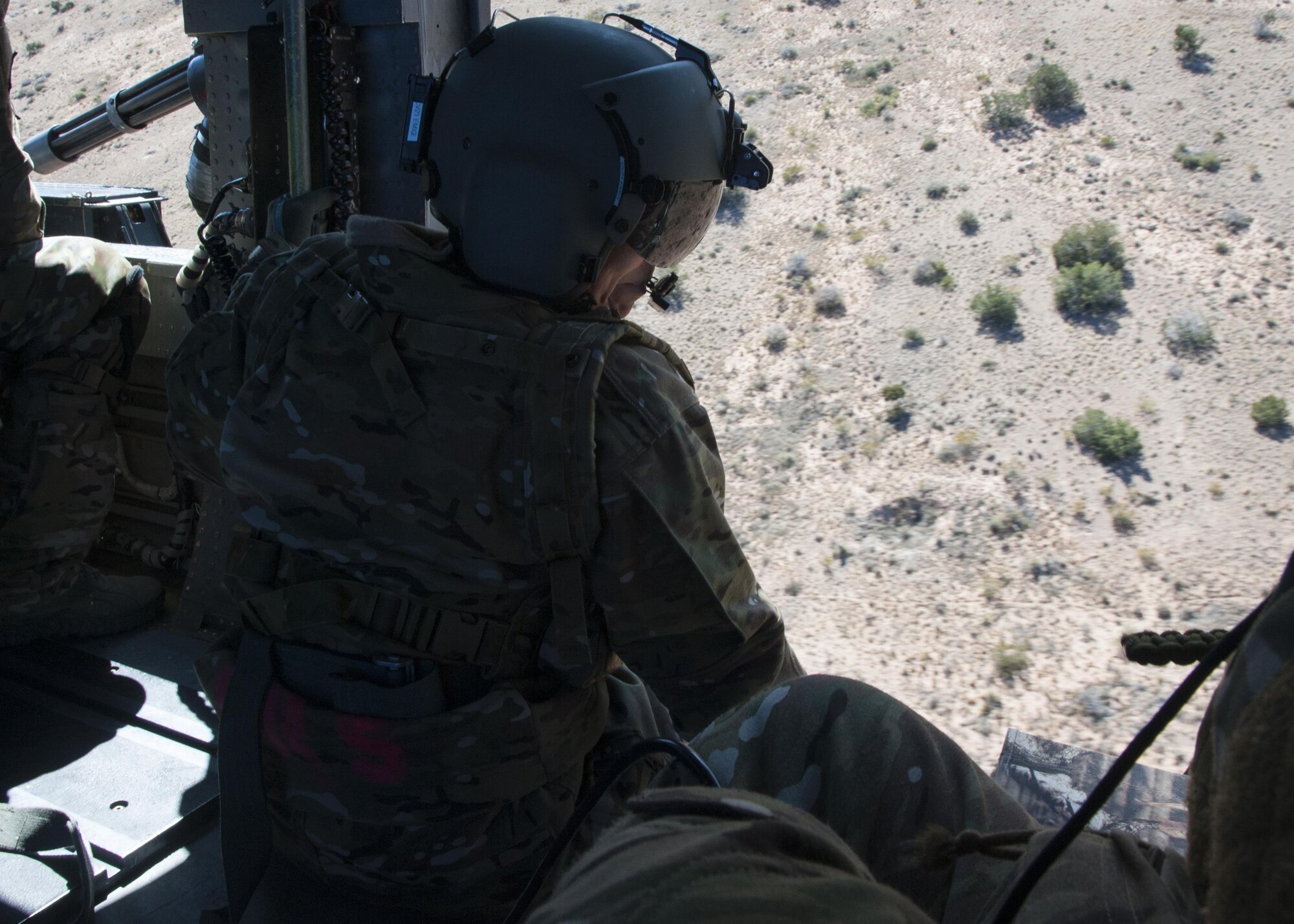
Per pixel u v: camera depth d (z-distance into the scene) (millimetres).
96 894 1457
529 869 1215
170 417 1384
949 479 20438
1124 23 36156
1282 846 349
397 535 1107
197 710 1858
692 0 41375
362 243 1129
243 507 1180
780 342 27250
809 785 852
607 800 1306
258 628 1182
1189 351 23094
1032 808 1427
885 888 421
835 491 20438
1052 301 25844
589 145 1107
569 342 1062
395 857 1166
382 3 1893
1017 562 16516
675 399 1125
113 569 2404
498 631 1137
